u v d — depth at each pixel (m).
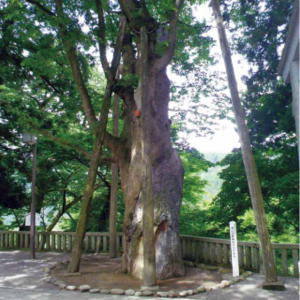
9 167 17.25
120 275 9.22
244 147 8.42
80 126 16.50
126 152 10.61
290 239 14.80
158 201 9.41
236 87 8.66
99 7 10.70
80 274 9.28
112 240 12.58
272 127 14.16
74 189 19.05
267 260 7.84
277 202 14.18
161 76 10.48
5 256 12.84
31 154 17.62
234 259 8.86
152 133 9.75
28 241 14.84
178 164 10.13
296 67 4.96
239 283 8.23
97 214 18.95
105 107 10.11
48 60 12.19
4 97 13.42
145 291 7.40
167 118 10.39
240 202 13.83
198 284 8.11
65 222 22.03
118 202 18.06
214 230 15.25
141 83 8.89
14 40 14.51
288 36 4.96
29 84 15.98
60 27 10.16
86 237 13.99
